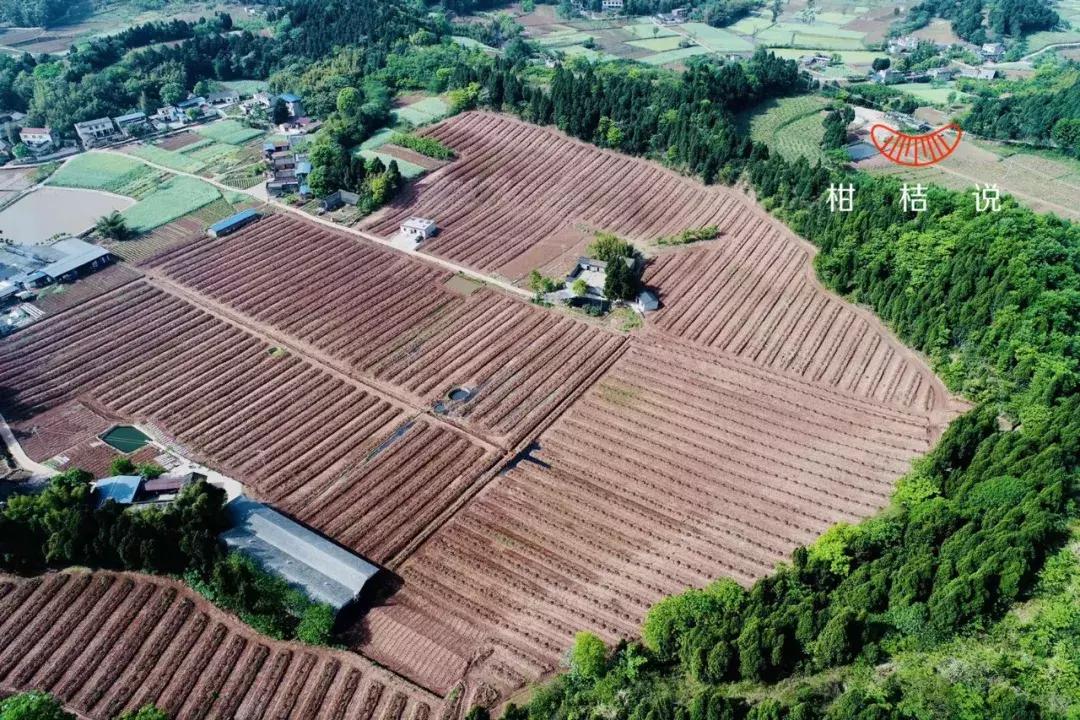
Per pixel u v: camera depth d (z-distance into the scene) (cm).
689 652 5669
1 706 5406
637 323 10244
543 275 11175
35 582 6612
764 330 10094
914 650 5534
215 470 7956
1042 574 5853
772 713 4875
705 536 7312
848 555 6544
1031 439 7144
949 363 9219
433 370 9431
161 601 6462
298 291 10812
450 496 7731
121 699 5797
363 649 6256
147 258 11394
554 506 7650
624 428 8606
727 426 8625
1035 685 5125
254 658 6097
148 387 9088
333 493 7738
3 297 10338
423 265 11400
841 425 8625
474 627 6475
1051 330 8875
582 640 5762
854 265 10631
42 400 8838
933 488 7244
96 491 7175
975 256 10012
